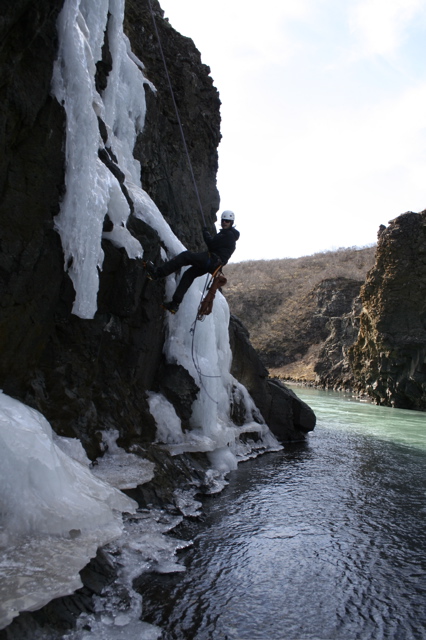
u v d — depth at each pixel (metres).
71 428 5.43
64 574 3.20
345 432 14.34
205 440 7.70
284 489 7.47
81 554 3.46
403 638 3.78
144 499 5.50
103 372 6.35
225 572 4.53
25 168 4.39
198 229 13.27
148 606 3.81
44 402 5.12
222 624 3.72
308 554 5.12
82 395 5.64
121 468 5.71
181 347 7.85
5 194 4.25
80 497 4.02
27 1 3.63
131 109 9.80
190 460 7.40
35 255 4.60
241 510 6.30
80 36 4.99
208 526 5.60
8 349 4.55
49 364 5.26
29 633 2.97
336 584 4.54
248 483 7.66
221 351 9.84
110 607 3.64
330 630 3.81
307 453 10.63
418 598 4.41
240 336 11.51
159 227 7.79
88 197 5.05
